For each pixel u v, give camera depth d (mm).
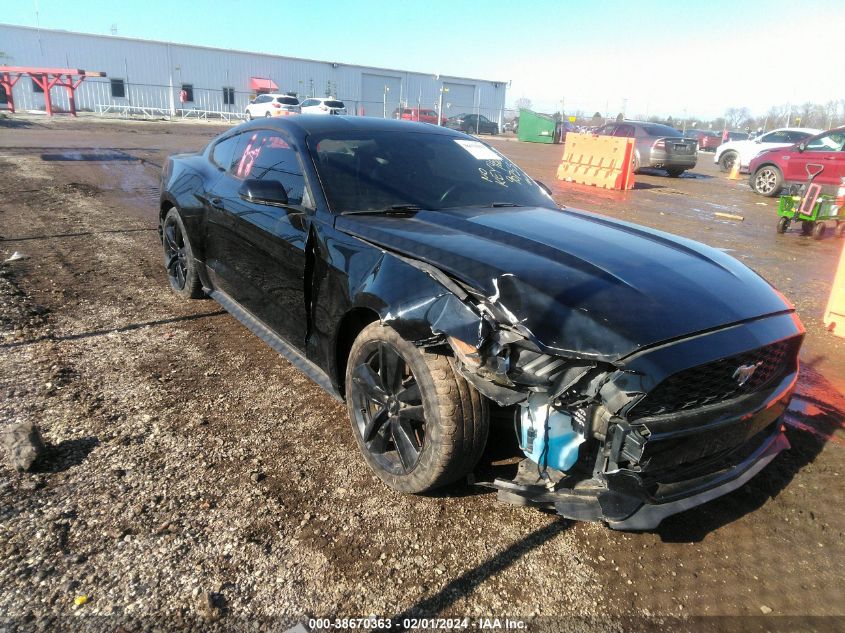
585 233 3008
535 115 37719
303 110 32969
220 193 4148
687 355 2121
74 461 2822
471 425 2418
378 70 55125
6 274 5434
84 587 2109
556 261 2525
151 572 2195
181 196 4695
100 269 5855
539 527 2553
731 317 2346
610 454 2117
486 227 2947
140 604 2057
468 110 60875
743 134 41250
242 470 2826
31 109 40250
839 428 3477
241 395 3543
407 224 2967
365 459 2838
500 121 62812
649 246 2912
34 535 2340
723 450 2367
